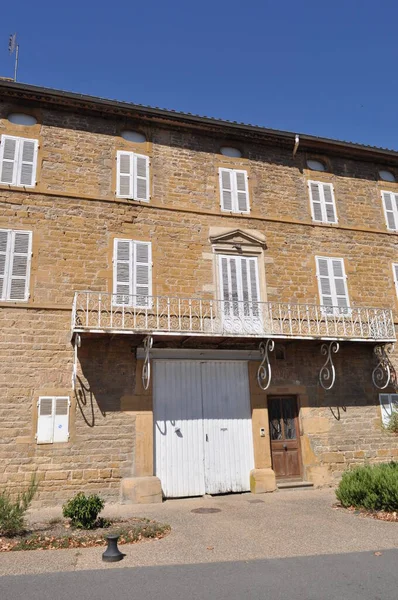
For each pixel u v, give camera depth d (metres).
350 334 13.33
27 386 10.39
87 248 11.72
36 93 12.20
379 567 5.81
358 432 12.71
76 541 6.96
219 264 12.77
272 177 14.30
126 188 12.57
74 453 10.32
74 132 12.62
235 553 6.53
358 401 12.96
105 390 10.86
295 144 14.46
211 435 11.59
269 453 11.86
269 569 5.82
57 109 12.66
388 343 12.87
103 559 6.18
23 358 10.52
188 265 12.48
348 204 14.93
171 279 12.21
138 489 10.34
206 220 13.07
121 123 13.16
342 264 14.10
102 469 10.41
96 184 12.36
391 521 8.14
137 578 5.53
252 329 12.27
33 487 8.21
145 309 11.66
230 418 11.85
